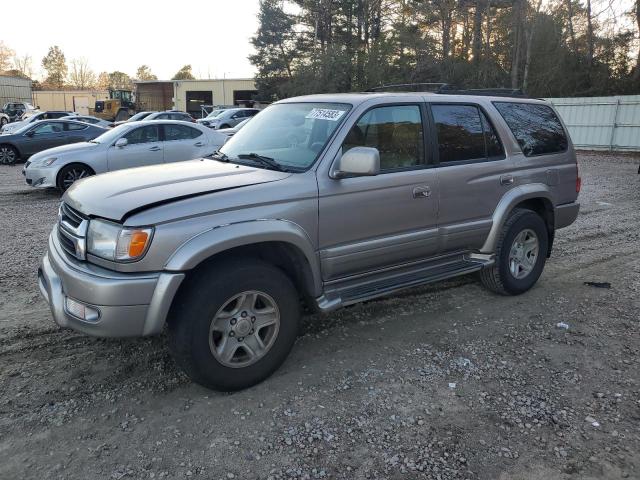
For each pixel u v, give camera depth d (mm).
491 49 31906
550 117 5699
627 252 7070
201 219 3250
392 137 4254
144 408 3355
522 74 31734
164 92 54719
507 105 5270
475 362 4004
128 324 3121
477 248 4957
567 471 2854
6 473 2770
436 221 4496
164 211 3166
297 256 3725
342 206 3850
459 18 32250
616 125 22484
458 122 4746
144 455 2924
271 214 3496
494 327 4625
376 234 4109
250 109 29547
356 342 4309
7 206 9688
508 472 2840
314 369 3861
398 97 4348
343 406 3406
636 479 2797
